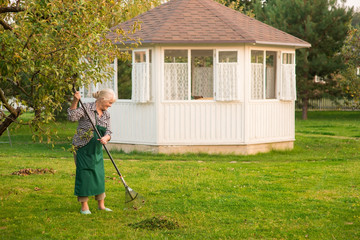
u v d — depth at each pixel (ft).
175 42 44.29
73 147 21.67
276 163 40.27
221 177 32.55
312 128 77.41
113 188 28.37
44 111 20.85
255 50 47.09
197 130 45.91
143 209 23.30
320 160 43.09
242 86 45.98
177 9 49.01
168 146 45.88
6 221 20.90
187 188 28.66
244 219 21.65
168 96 45.85
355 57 55.72
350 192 27.84
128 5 24.71
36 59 19.34
